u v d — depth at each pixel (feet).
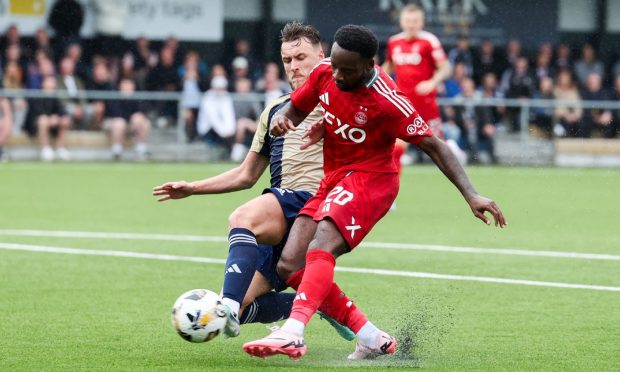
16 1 209.56
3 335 57.98
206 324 50.03
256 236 54.08
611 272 83.82
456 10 230.27
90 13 215.51
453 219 121.80
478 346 56.13
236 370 49.47
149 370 49.55
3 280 77.56
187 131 196.75
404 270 83.66
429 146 51.49
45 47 196.24
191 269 83.41
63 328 60.08
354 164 52.60
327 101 51.90
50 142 195.42
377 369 50.08
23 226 111.04
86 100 195.42
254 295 55.26
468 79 204.23
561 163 198.80
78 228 109.81
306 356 53.62
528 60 232.12
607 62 233.76
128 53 207.92
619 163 200.13
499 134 197.67
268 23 232.12
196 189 57.52
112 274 80.53
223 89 195.93
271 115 58.23
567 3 234.99
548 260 90.22
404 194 153.69
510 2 230.68
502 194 155.12
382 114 51.06
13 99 192.85
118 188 155.02
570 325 62.44
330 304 53.11
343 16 231.71
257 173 59.00
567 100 202.59
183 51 223.51
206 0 223.51
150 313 64.95
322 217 51.19
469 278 80.02
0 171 179.32
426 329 59.00
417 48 132.26
